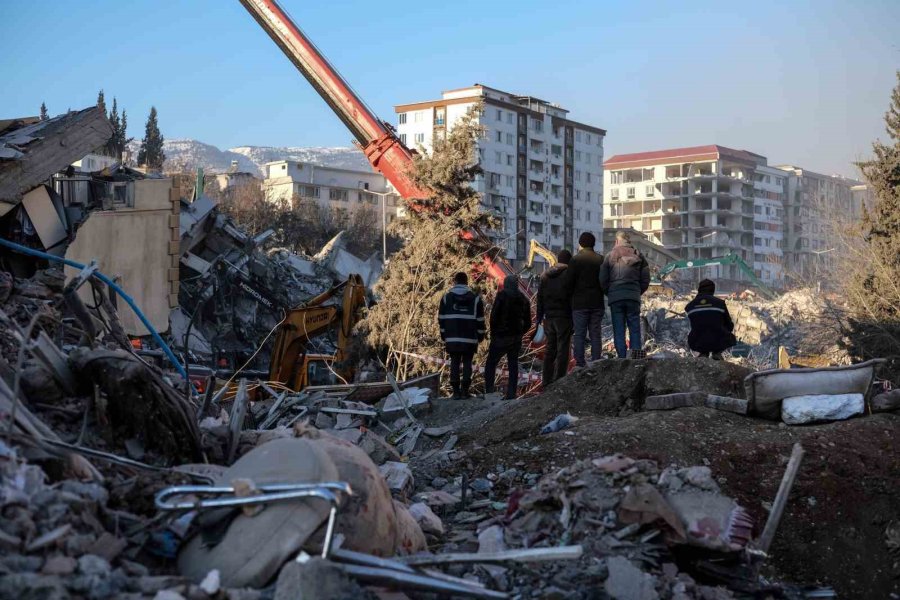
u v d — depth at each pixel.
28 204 16.44
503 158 105.12
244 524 4.65
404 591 4.86
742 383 9.90
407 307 21.14
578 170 117.31
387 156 23.77
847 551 7.43
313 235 80.00
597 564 5.70
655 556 5.86
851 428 8.60
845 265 35.44
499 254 22.50
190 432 6.42
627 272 11.71
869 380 9.00
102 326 10.00
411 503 8.08
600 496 6.20
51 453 5.12
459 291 13.00
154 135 113.56
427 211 22.80
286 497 4.61
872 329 31.02
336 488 4.66
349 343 19.11
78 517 4.52
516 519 6.57
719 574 5.99
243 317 33.78
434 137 23.70
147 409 6.20
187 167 113.81
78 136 16.55
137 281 18.11
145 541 4.75
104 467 5.52
